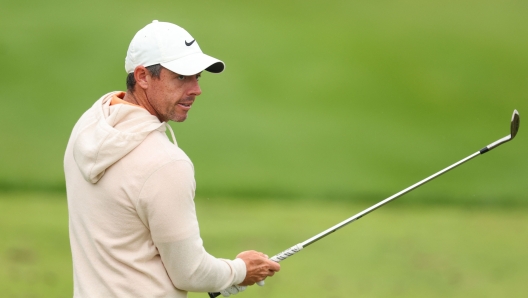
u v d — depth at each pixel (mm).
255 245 28531
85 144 10273
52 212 33906
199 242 10297
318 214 36188
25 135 52344
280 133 56031
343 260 27094
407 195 43594
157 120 10508
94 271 10367
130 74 10758
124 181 10078
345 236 31172
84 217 10469
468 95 65312
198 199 40156
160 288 10328
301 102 62125
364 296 22328
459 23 79562
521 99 64562
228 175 46688
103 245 10266
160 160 10070
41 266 24469
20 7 76125
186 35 10742
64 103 58844
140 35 10648
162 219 10016
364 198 42406
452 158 53031
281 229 32000
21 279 22766
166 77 10555
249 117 58500
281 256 12211
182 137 54250
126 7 77500
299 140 54938
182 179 10102
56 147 50531
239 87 64250
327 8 82188
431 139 56469
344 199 41781
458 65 70625
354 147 54125
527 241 30906
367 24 78625
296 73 67438
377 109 61719
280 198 41531
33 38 69688
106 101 10852
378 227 33312
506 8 83750
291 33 75688
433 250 28969
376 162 51281
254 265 11398
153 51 10500
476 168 50719
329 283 23922
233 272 10883
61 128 54438
